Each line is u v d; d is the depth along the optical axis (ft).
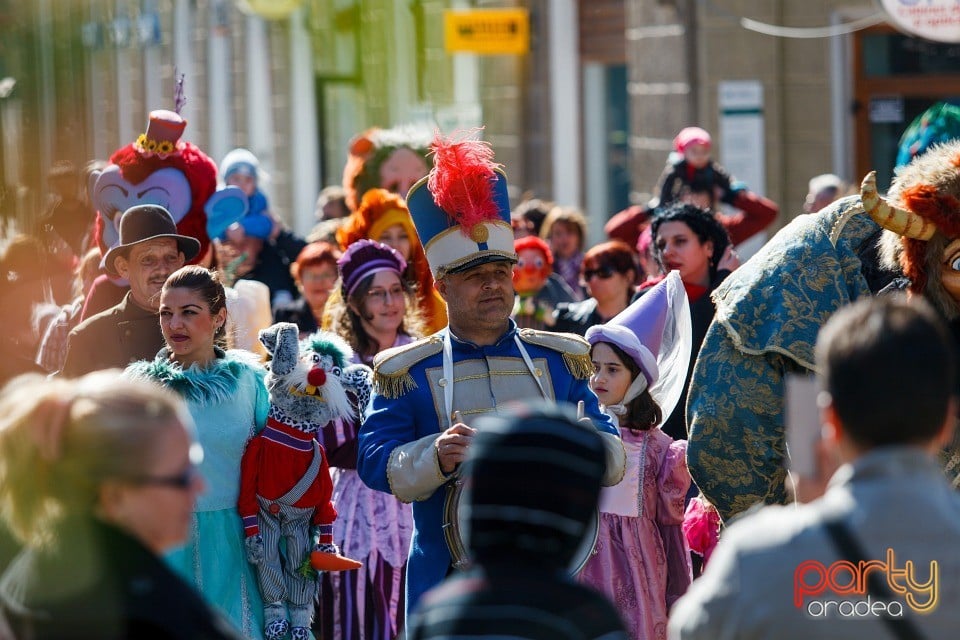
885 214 33.45
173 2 207.41
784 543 21.72
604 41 111.86
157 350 45.75
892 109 89.35
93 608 21.97
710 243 53.98
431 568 36.40
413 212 37.81
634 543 42.24
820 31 88.58
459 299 37.17
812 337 35.73
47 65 158.71
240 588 40.06
